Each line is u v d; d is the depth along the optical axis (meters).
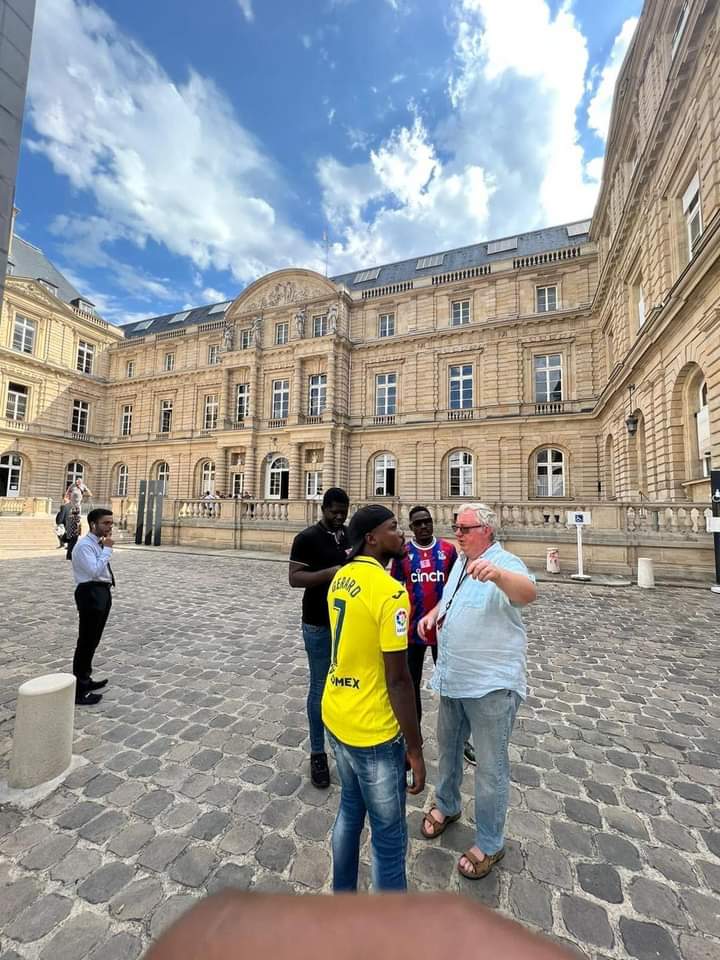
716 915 2.19
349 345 28.45
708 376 10.88
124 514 23.69
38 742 3.09
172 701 4.35
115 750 3.50
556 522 13.16
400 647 1.93
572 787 3.12
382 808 1.90
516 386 24.67
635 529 12.03
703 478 11.63
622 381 17.55
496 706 2.37
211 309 39.84
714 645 6.11
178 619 7.34
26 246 35.75
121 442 35.81
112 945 2.04
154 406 35.47
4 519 17.62
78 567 4.41
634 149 16.91
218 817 2.80
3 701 4.27
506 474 24.42
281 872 2.40
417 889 2.36
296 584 3.18
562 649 5.94
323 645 3.15
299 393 28.42
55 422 33.59
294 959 0.40
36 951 2.01
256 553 16.23
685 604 8.59
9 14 3.60
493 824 2.39
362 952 0.42
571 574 11.91
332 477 26.72
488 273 25.86
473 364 25.86
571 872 2.42
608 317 20.95
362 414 28.14
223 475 30.27
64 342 34.56
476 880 2.37
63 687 3.24
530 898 2.28
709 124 10.87
